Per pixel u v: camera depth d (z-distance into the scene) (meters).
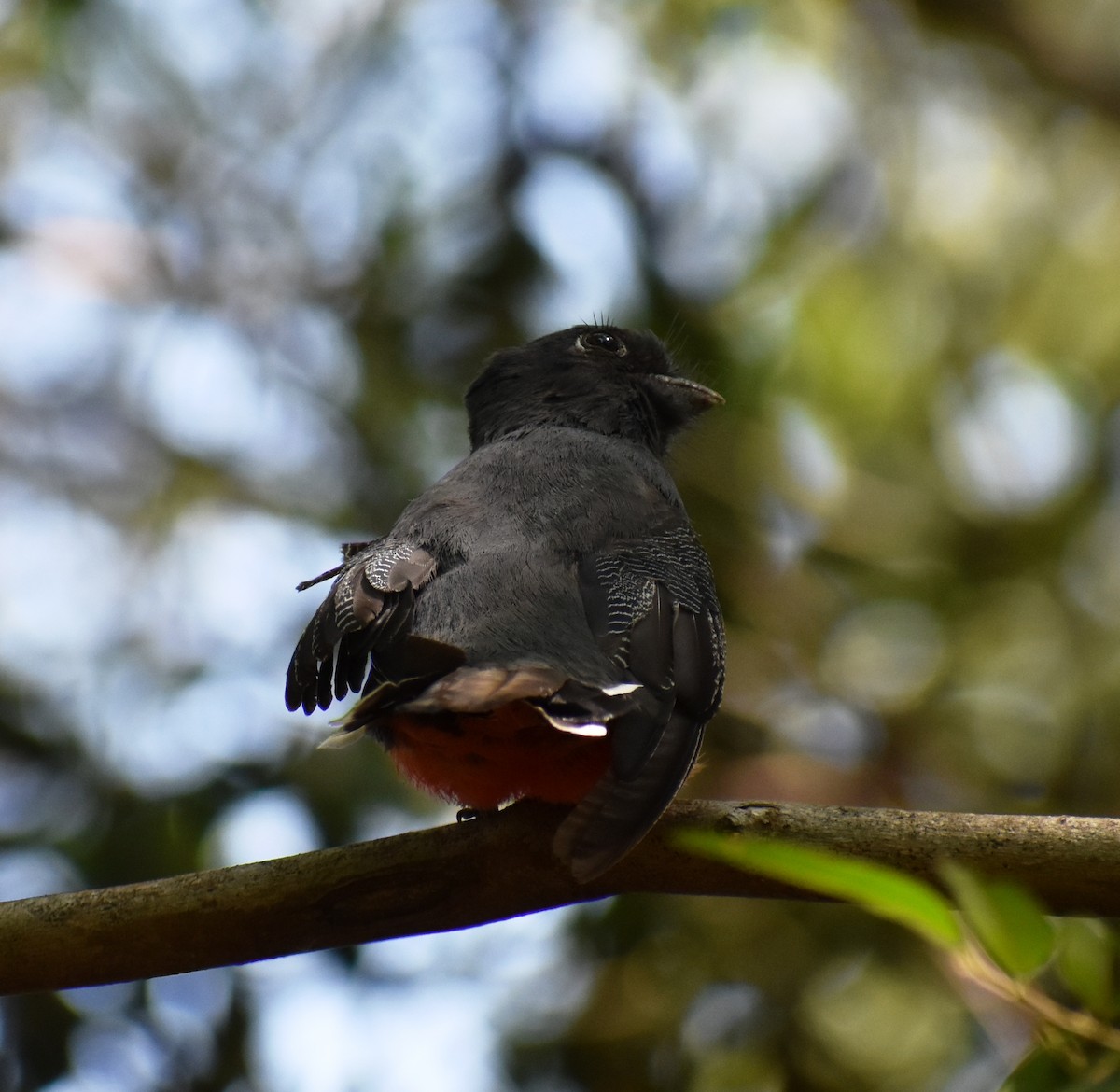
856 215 14.51
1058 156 15.05
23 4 14.95
